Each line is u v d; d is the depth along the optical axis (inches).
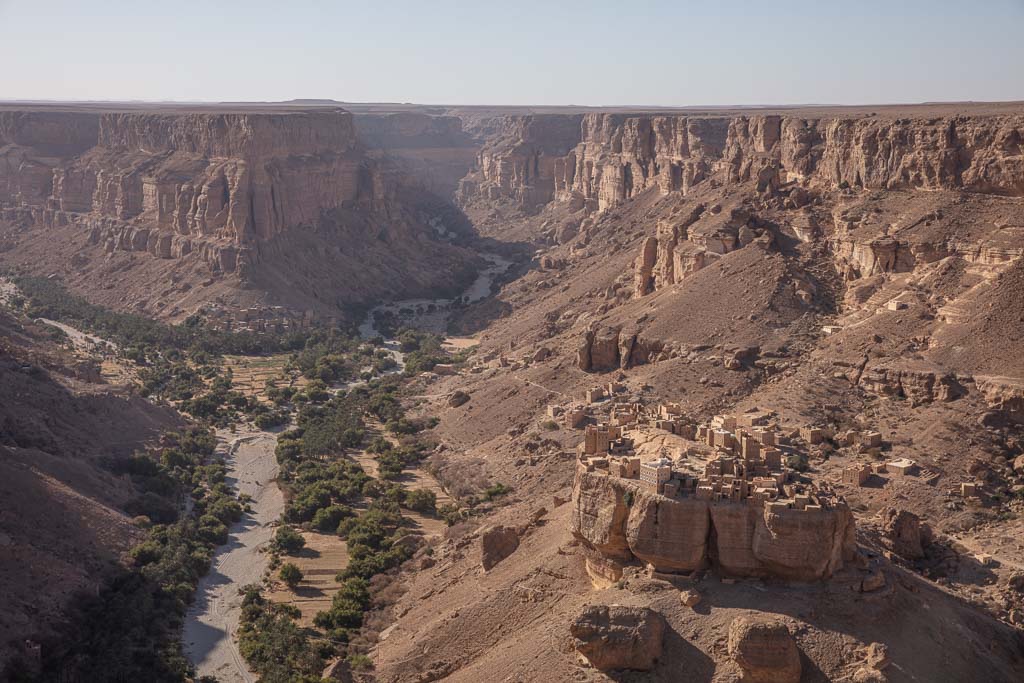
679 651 3019.2
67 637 4229.8
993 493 4761.3
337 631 4296.3
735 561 3179.1
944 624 3206.2
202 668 4180.6
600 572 3454.7
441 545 4992.6
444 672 3614.7
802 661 2920.8
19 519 4751.5
